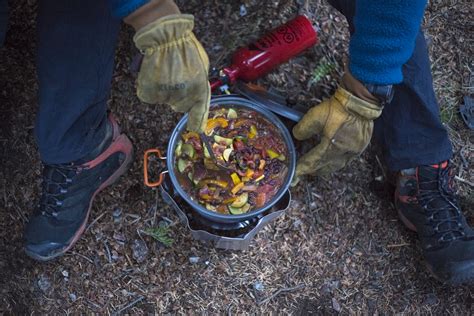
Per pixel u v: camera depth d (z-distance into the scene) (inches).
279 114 65.3
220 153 62.5
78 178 62.3
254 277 70.1
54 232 63.9
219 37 71.8
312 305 70.5
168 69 42.5
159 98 45.9
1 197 69.1
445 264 66.8
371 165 73.7
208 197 62.3
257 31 72.3
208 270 69.6
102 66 53.5
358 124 55.1
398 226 73.3
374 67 46.1
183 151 62.7
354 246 72.2
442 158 65.1
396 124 62.2
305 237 71.5
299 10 73.5
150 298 68.7
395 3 42.3
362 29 45.0
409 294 72.0
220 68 70.8
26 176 69.6
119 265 69.1
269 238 70.8
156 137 70.9
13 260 68.4
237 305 69.4
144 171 65.6
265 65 66.4
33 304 67.8
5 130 69.6
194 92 45.1
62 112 53.5
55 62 51.6
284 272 70.7
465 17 79.6
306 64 72.8
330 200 72.5
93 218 69.6
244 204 62.6
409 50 45.7
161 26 39.7
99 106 57.0
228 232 67.9
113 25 52.1
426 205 67.4
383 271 72.2
